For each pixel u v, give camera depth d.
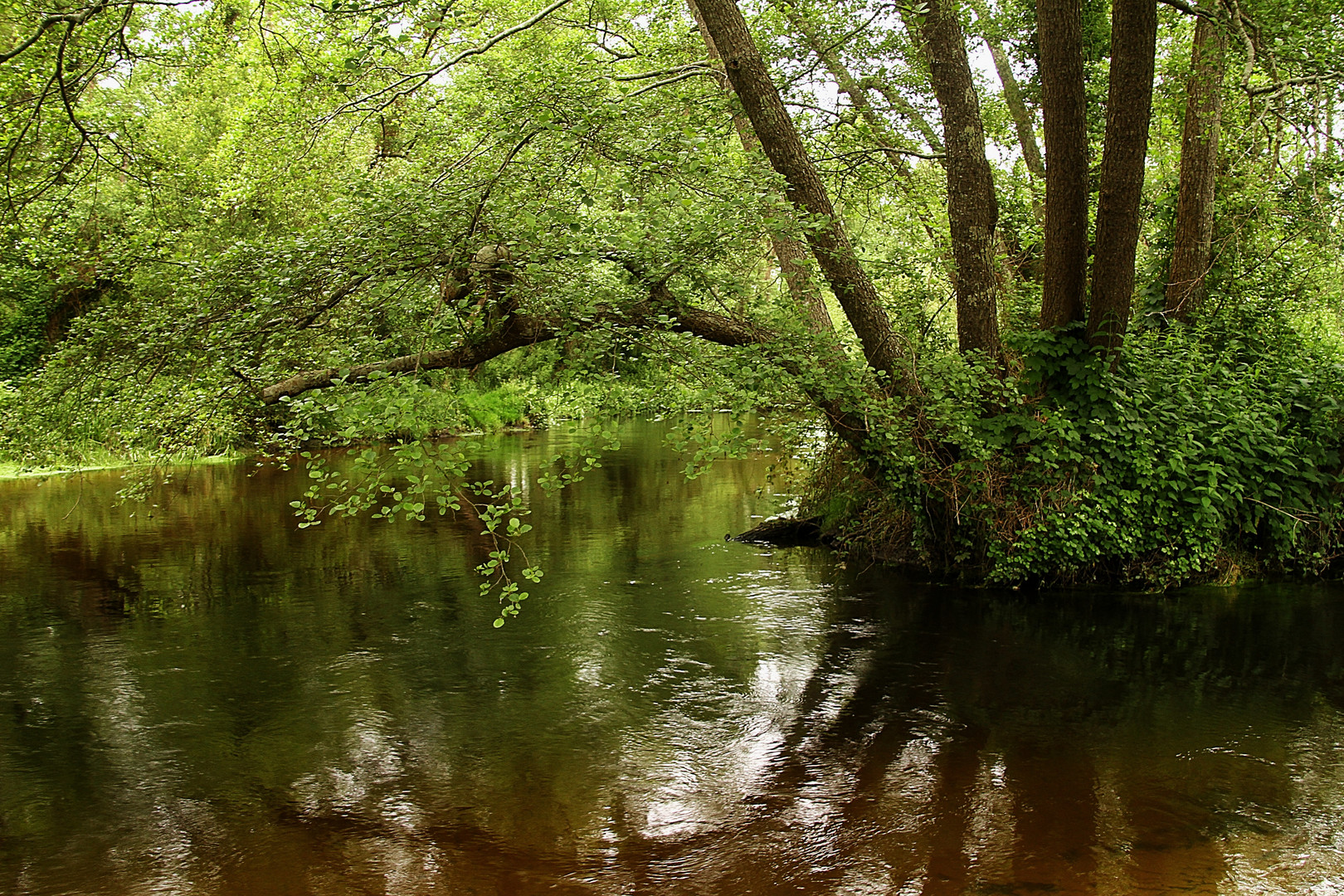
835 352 7.50
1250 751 5.04
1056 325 8.38
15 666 6.64
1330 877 3.75
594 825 4.34
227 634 7.41
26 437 6.80
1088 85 10.87
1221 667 6.41
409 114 8.34
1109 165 7.84
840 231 8.13
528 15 9.59
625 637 7.28
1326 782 4.63
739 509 13.38
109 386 6.53
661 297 6.68
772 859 4.01
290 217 10.43
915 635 7.25
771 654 6.86
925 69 9.52
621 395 5.77
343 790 4.73
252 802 4.60
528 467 17.56
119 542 11.22
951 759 5.01
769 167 7.15
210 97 15.20
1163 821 4.26
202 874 3.94
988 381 8.09
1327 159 9.43
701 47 10.87
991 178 8.69
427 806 4.55
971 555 9.03
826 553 10.38
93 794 4.69
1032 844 4.07
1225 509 8.44
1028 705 5.79
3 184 7.30
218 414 6.45
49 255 7.21
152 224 7.98
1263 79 9.18
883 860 3.96
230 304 6.20
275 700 5.98
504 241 6.09
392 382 5.17
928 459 8.36
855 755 5.09
